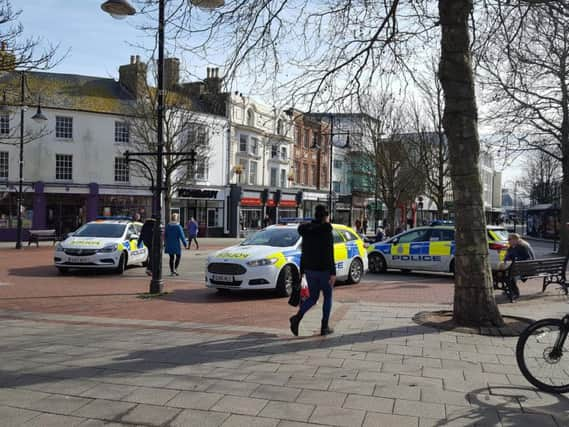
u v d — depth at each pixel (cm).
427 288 1241
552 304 985
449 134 744
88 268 1495
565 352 479
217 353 590
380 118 2559
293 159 4697
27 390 468
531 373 484
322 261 675
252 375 509
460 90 732
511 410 426
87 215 3328
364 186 4703
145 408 425
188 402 438
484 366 545
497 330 700
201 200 3869
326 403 435
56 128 3234
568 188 2109
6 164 3094
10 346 623
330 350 604
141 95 2847
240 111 4053
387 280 1430
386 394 457
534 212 4975
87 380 495
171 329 721
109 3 949
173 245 1468
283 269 1059
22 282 1277
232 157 4009
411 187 2966
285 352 595
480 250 734
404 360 564
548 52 1345
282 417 407
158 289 1093
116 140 3438
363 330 711
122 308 912
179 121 2828
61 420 402
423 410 422
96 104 3384
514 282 1045
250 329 721
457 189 742
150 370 526
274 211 4431
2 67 1034
